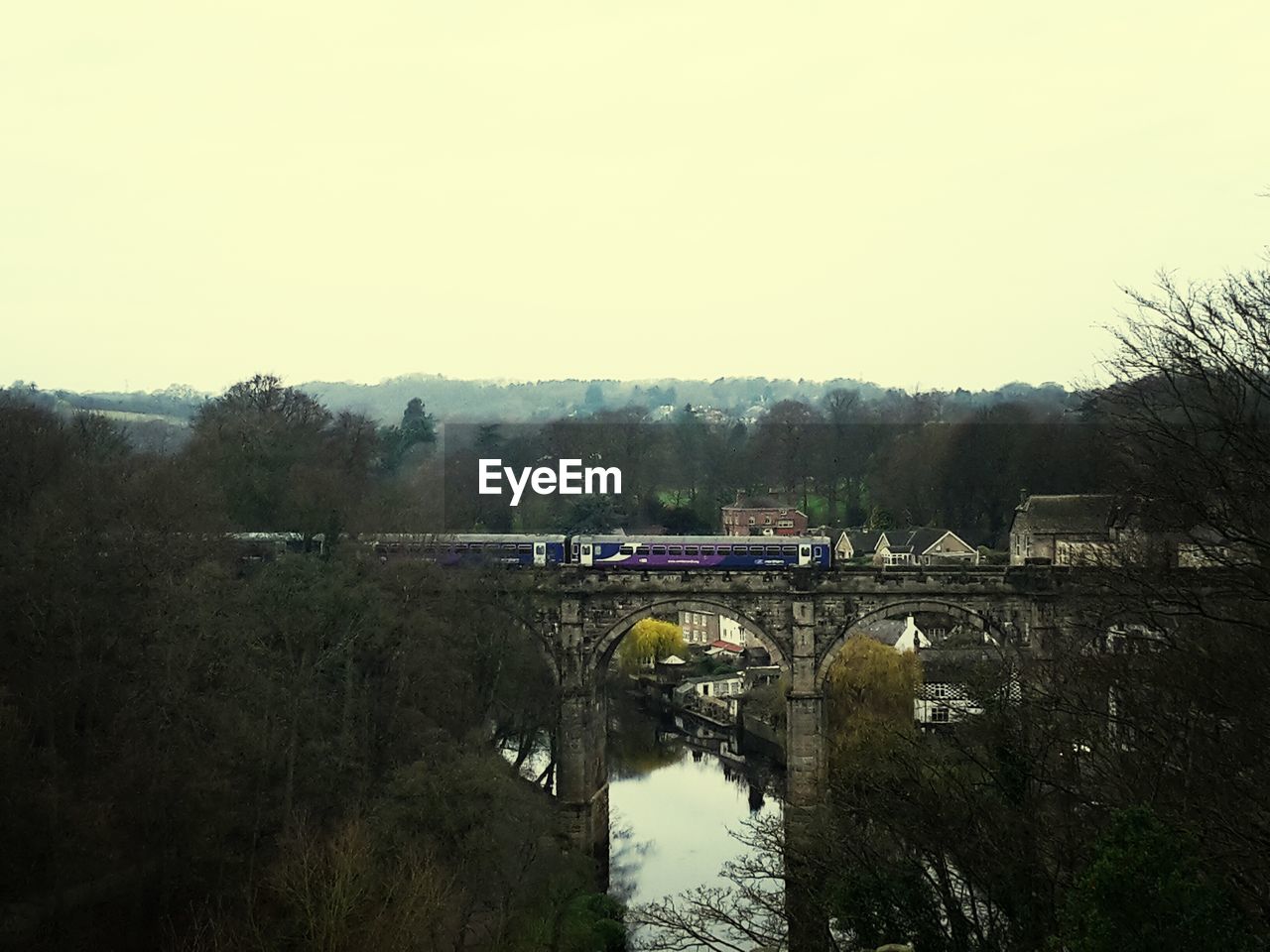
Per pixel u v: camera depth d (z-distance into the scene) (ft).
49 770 176.24
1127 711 132.87
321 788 199.31
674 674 476.13
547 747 354.54
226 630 199.93
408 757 216.13
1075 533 343.26
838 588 273.75
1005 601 268.82
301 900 155.94
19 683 188.24
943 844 115.44
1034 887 108.47
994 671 173.17
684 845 285.43
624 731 416.05
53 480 257.55
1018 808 116.16
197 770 181.27
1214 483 117.29
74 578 192.75
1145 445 125.49
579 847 272.92
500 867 187.32
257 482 312.09
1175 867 82.89
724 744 397.60
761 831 186.29
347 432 472.44
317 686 217.36
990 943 111.24
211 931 169.58
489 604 270.05
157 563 204.64
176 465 293.84
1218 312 124.26
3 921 161.27
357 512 295.28
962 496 531.91
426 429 638.94
